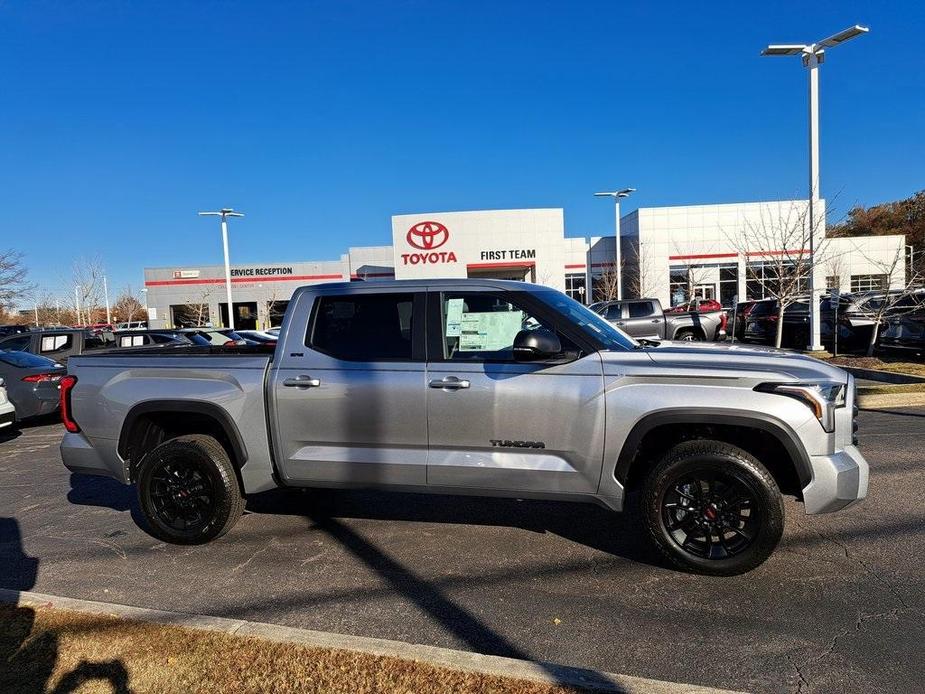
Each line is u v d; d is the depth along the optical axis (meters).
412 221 31.34
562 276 31.52
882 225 55.81
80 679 2.77
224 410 4.41
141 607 3.62
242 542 4.62
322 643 3.00
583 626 3.28
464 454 4.05
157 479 4.58
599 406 3.80
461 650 3.07
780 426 3.57
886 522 4.59
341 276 48.03
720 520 3.72
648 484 3.82
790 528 4.54
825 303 17.80
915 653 2.94
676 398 3.70
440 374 4.05
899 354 14.02
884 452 6.55
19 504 5.82
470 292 4.17
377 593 3.73
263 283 48.12
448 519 5.00
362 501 5.51
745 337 20.80
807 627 3.20
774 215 38.00
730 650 3.01
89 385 4.71
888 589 3.58
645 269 39.84
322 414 4.24
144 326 46.22
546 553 4.27
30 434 9.92
